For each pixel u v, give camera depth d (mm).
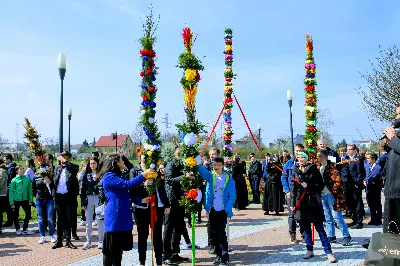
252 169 16312
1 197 10352
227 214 6605
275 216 12344
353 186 9430
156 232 6422
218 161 6711
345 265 6336
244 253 7367
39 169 9016
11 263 7223
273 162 12477
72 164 8484
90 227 8359
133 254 7586
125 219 5219
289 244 8031
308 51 9414
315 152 9055
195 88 6402
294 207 6855
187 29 6574
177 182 6844
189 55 6434
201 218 12250
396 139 4547
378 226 9602
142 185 6273
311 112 9203
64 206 8375
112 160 5371
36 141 9227
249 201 16531
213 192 6590
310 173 6738
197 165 6355
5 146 46719
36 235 10031
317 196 6742
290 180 7055
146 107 6234
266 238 8734
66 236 8367
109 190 5262
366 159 11016
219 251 6664
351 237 8328
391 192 4688
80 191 8625
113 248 5164
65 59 9719
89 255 7680
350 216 10977
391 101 17000
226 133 8078
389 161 4773
